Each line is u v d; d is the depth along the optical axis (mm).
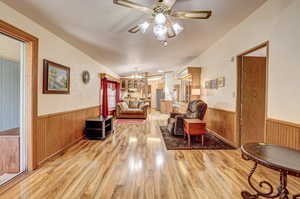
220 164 2604
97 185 1994
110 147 3461
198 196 1791
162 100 9992
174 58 5523
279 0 2168
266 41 2400
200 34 3455
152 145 3600
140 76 9664
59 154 3041
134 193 1840
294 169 1213
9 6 2078
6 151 2383
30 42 2400
